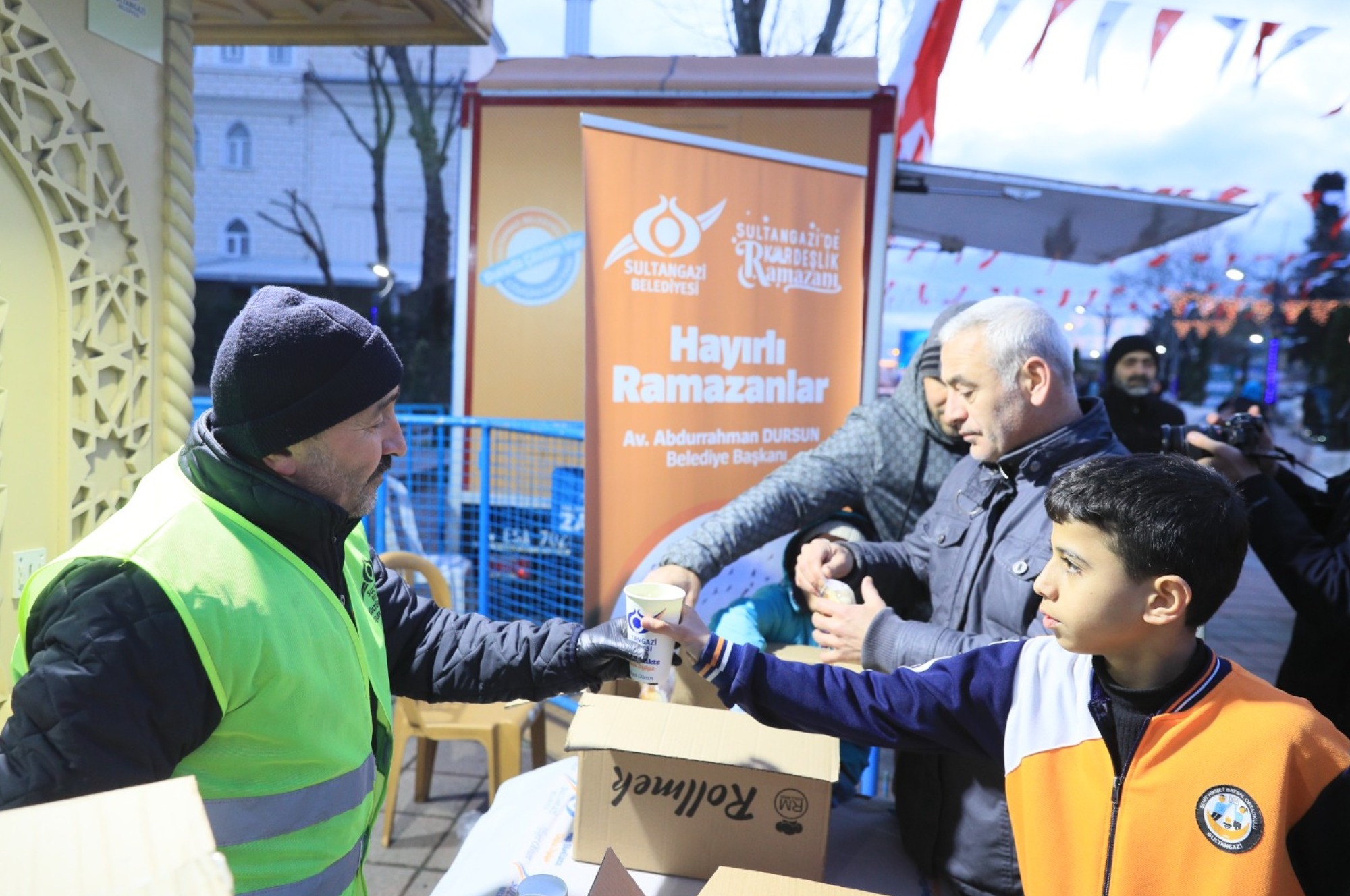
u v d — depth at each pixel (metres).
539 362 4.63
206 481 1.08
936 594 1.76
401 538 4.25
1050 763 1.20
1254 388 10.73
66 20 2.07
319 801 1.12
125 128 2.30
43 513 2.08
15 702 0.90
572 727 1.53
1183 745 1.08
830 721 1.31
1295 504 2.25
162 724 0.94
